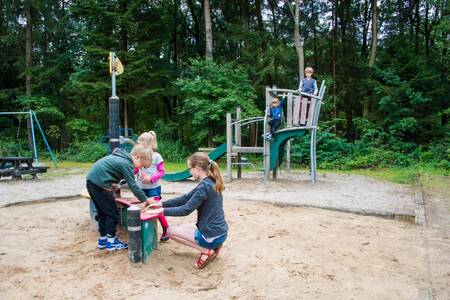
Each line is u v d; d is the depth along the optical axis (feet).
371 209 21.93
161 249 15.08
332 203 23.84
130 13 60.39
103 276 12.50
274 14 78.64
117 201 15.74
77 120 65.31
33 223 19.22
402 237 17.16
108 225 14.74
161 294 11.30
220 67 59.62
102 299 10.98
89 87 61.26
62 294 11.28
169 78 68.74
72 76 62.69
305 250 15.20
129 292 11.39
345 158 51.65
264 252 14.90
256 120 37.22
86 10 60.70
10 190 29.22
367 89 62.75
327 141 53.42
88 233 17.42
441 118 61.57
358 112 76.59
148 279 12.32
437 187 31.96
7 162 37.91
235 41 66.28
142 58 62.28
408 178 38.04
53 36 71.10
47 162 57.47
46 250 15.10
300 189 30.14
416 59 59.52
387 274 13.00
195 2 79.61
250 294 11.41
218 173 13.12
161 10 66.03
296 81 70.54
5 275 12.64
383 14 80.64
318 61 76.59
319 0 79.61
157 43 65.62
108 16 60.64
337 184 33.32
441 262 14.15
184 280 12.41
